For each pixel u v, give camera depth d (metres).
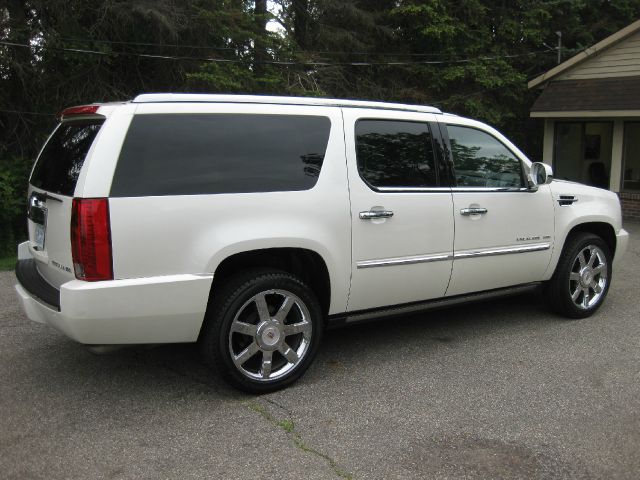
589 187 5.97
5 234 9.64
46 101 11.52
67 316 3.40
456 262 4.80
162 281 3.54
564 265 5.55
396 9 16.73
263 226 3.84
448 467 3.11
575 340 5.11
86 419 3.64
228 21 13.22
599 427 3.55
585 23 20.67
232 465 3.12
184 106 3.71
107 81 12.09
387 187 4.43
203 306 3.67
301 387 4.13
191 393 4.03
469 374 4.36
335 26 16.64
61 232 3.61
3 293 6.73
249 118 3.91
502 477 3.03
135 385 4.16
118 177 3.46
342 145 4.23
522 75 17.88
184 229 3.60
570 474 3.06
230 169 3.79
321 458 3.20
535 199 5.27
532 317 5.81
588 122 15.38
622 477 3.04
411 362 4.60
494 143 5.14
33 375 4.32
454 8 17.78
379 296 4.48
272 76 14.07
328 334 5.29
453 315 5.90
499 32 18.42
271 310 4.07
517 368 4.47
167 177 3.59
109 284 3.42
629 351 4.84
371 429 3.52
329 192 4.12
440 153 4.75
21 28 10.77
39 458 3.19
